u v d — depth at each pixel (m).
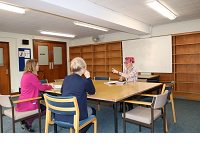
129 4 3.65
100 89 2.68
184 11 4.23
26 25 5.11
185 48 5.34
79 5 3.25
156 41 5.68
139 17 4.70
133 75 3.76
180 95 5.38
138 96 2.54
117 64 6.86
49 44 7.36
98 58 7.45
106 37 7.01
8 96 2.27
